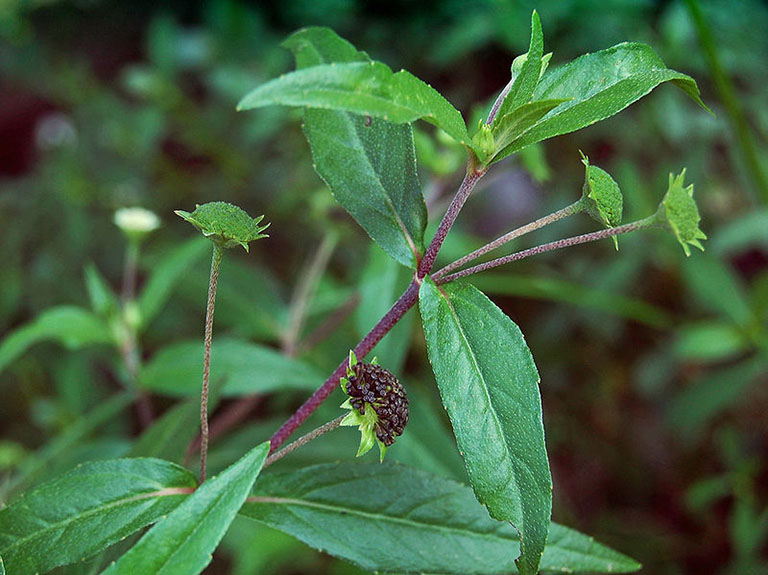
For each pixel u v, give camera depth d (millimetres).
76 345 246
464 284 153
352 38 464
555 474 393
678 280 406
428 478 164
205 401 155
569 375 408
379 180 165
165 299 380
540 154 236
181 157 469
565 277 398
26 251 427
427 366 374
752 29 420
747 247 435
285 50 451
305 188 418
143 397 249
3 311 404
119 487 155
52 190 428
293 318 293
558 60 405
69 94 481
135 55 528
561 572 159
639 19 422
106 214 431
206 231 140
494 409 145
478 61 455
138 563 131
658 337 409
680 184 140
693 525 384
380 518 160
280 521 159
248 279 313
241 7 471
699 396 358
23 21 501
